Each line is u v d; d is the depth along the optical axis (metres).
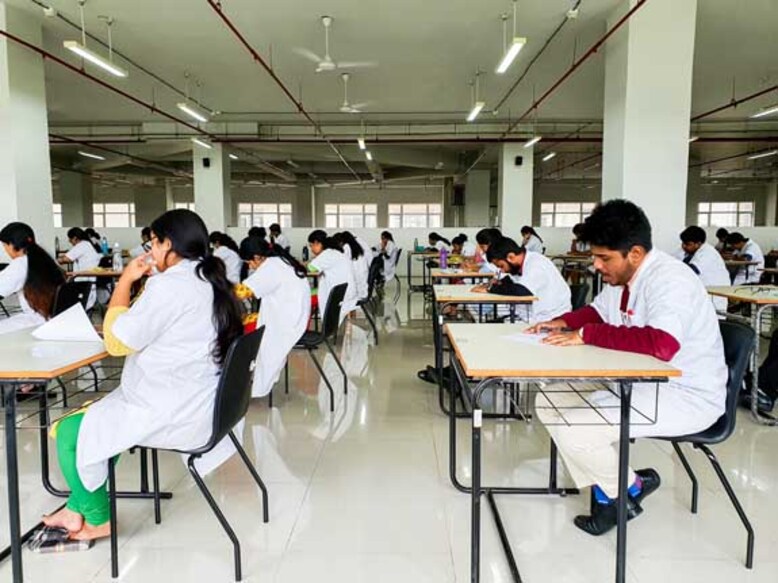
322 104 10.17
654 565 1.80
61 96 9.48
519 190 12.07
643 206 5.68
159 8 5.90
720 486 2.36
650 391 1.78
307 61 7.68
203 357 1.77
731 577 1.74
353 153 13.83
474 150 14.40
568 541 1.95
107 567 1.81
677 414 1.75
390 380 4.16
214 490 2.35
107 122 11.63
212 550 1.90
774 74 8.42
